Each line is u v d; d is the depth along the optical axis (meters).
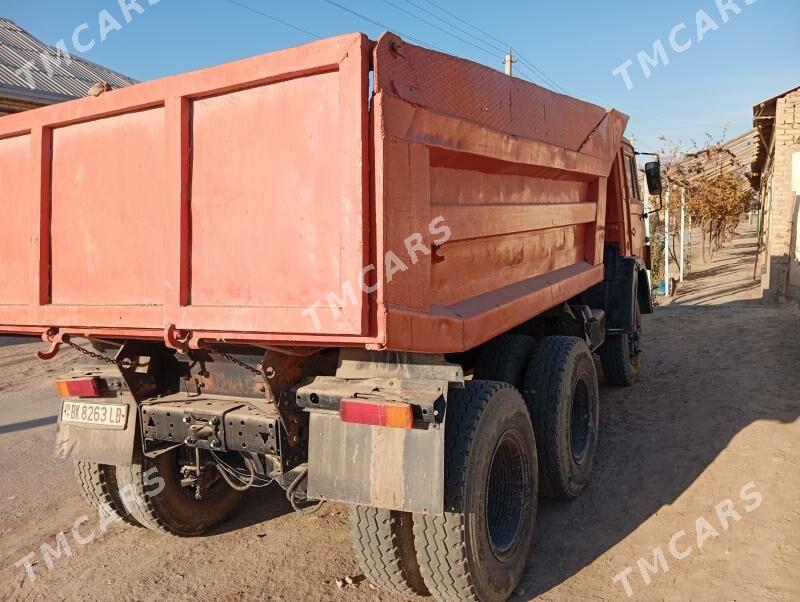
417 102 2.47
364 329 2.26
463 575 2.76
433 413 2.53
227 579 3.43
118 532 4.09
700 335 9.16
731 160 18.50
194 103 2.67
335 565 3.53
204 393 3.45
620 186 6.25
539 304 3.96
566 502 4.16
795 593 2.88
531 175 3.91
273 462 3.24
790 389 5.75
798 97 12.05
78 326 3.02
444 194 2.86
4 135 3.26
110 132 2.93
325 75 2.35
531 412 3.98
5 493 4.79
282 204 2.45
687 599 2.96
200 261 2.67
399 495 2.58
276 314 2.43
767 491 3.85
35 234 3.14
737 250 34.31
